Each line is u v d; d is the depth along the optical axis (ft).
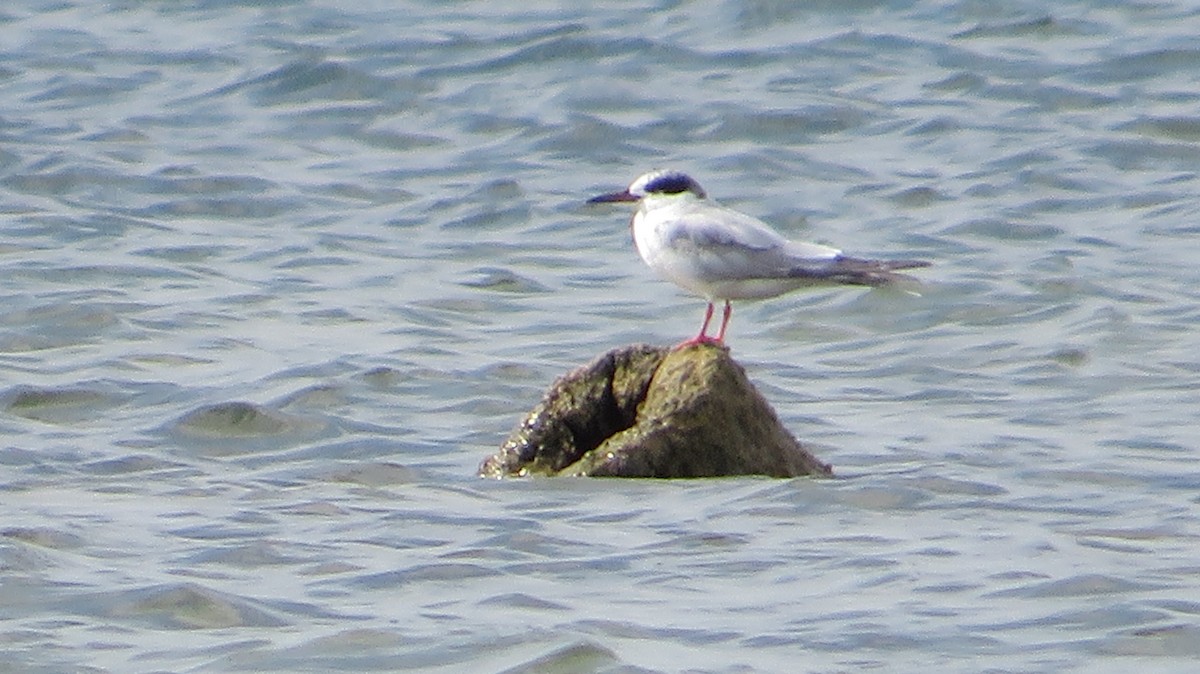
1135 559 37.27
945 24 99.25
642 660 31.68
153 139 87.15
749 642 32.63
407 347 58.75
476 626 33.40
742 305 64.69
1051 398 53.31
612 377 44.98
